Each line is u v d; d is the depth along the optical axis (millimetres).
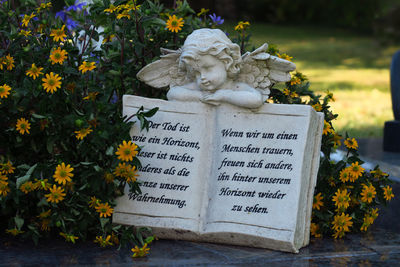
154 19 3604
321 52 17828
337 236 3516
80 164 3244
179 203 3381
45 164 3199
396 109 6777
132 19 3676
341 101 10930
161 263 3037
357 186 3627
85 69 3299
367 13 21969
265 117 3369
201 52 3324
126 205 3393
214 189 3361
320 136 3434
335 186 3639
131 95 3461
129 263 3035
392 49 18453
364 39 20281
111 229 3342
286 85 3965
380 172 3764
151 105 3461
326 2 22891
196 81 3490
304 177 3299
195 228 3322
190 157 3428
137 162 3215
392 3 21500
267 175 3307
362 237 3549
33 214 3469
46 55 3670
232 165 3369
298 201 3217
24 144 3469
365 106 10391
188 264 3023
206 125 3453
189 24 3979
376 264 3068
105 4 3533
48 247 3287
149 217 3379
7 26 3799
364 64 16031
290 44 19031
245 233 3217
